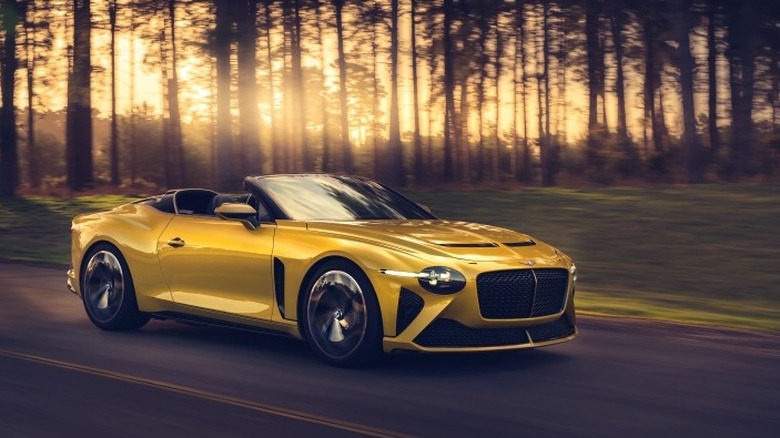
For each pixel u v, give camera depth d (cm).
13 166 3631
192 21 2558
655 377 662
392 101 3875
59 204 2922
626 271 1372
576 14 4484
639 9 4231
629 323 916
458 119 5300
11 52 3569
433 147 6272
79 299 1062
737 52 3925
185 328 866
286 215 741
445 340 651
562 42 4703
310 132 6694
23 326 870
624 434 511
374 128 5662
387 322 650
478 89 5062
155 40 3872
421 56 4691
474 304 646
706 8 3956
